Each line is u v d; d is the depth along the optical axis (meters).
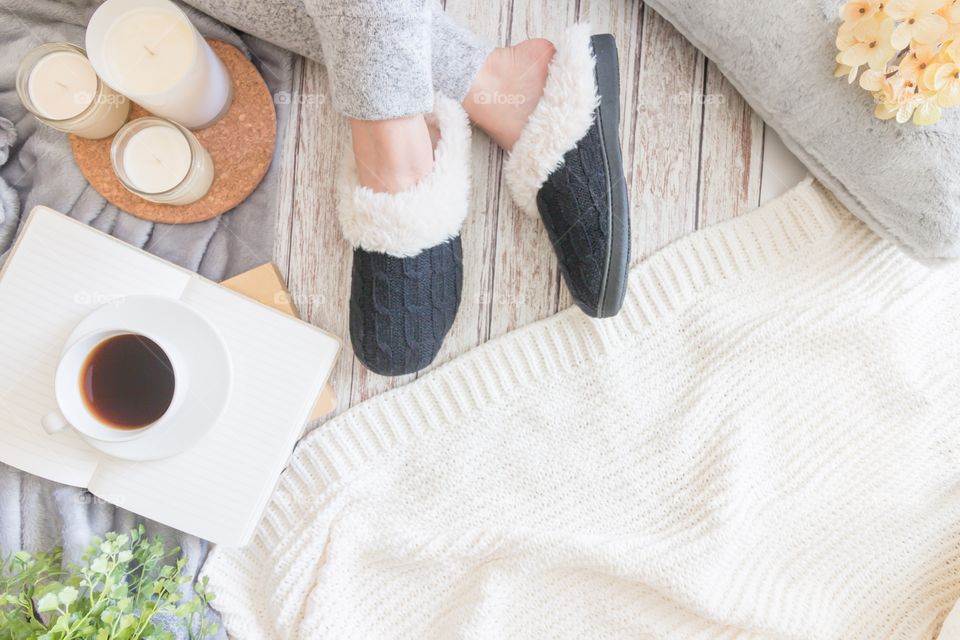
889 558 0.76
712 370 0.79
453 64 0.71
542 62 0.73
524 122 0.73
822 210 0.80
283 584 0.77
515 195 0.77
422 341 0.74
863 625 0.75
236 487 0.73
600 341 0.80
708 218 0.81
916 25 0.63
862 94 0.68
